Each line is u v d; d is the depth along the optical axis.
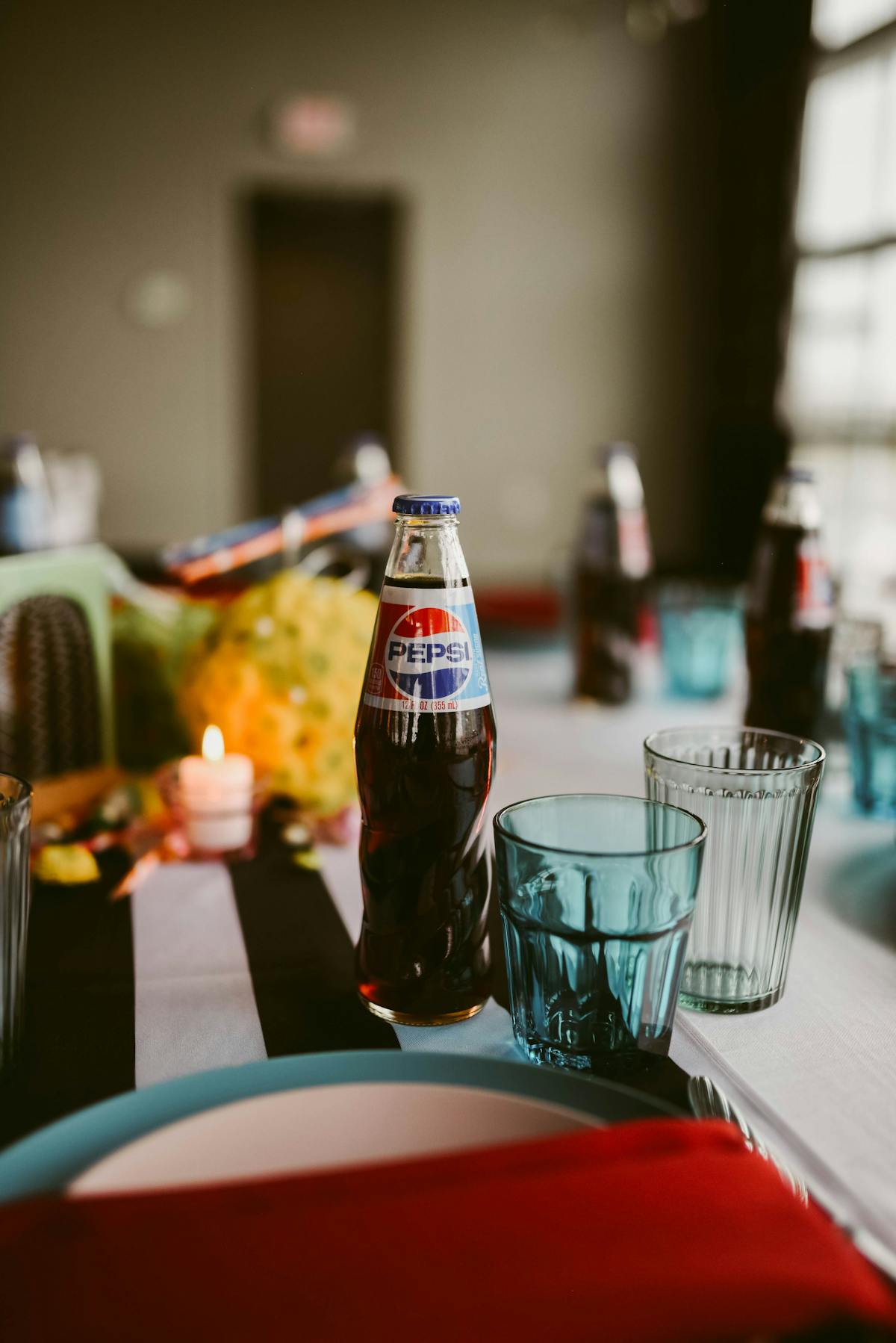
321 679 0.86
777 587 0.97
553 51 4.93
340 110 4.77
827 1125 0.48
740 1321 0.30
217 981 0.62
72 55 4.51
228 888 0.76
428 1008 0.56
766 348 4.64
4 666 0.84
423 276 5.04
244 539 1.04
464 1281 0.31
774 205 4.50
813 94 4.13
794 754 0.63
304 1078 0.43
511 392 5.21
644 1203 0.34
